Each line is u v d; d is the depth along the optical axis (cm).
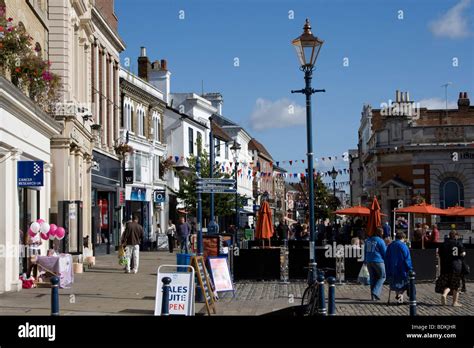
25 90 2033
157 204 5044
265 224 2730
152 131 4997
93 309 1522
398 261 1747
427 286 2230
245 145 8112
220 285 1738
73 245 2545
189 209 4969
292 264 2339
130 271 2536
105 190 3766
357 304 1762
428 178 5425
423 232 3077
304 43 1731
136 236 2538
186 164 5422
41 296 1742
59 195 2617
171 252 4125
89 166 3216
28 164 1861
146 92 4731
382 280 1842
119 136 4150
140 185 4656
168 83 5797
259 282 2320
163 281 1241
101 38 3694
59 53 2659
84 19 3078
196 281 1530
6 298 1689
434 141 5469
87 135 3066
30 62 1928
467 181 5372
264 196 5716
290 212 12138
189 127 5606
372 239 1858
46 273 2003
